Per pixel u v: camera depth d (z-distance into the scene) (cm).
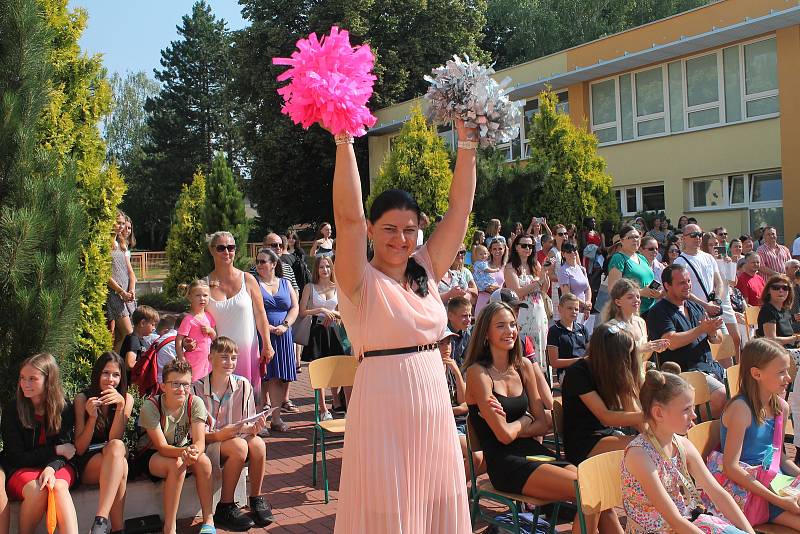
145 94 6900
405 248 279
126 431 557
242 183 3381
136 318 713
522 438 473
